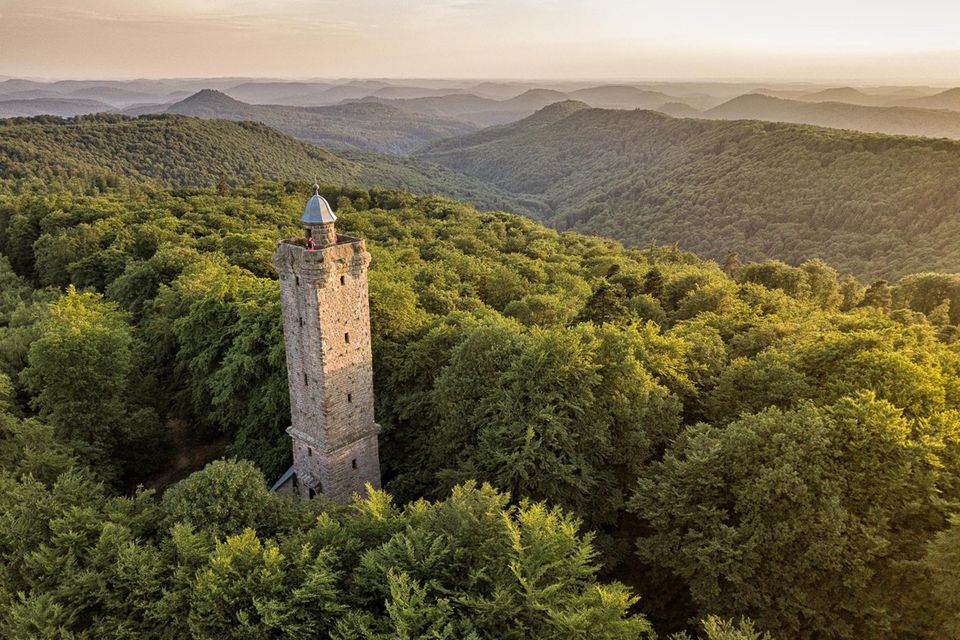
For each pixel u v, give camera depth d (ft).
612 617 81.15
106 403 165.89
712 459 110.01
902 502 101.71
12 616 85.20
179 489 106.01
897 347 152.25
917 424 113.70
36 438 141.18
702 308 225.97
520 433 119.44
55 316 195.11
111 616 88.02
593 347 132.67
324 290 113.70
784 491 99.81
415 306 202.80
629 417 126.21
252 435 165.07
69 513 98.89
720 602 101.91
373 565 88.69
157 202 453.58
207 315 188.85
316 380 120.57
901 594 98.27
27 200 431.84
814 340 153.99
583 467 117.50
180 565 90.74
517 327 164.76
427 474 140.26
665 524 108.99
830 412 113.60
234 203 451.53
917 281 336.29
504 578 87.04
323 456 125.39
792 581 99.35
